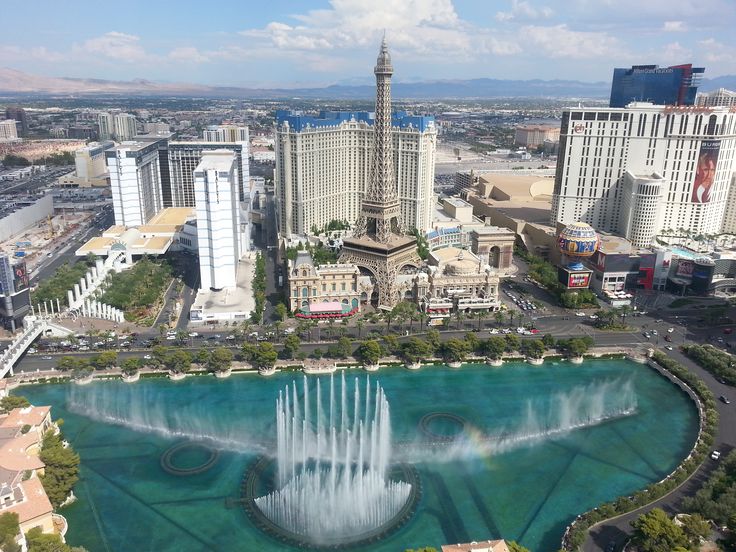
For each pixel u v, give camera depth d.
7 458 194.50
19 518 168.75
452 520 194.00
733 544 175.75
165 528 188.62
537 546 182.62
